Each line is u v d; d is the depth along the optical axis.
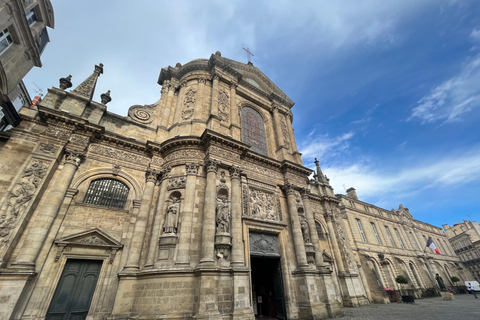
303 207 22.11
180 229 14.70
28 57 23.06
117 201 16.22
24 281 10.88
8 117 19.86
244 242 16.75
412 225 49.81
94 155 16.66
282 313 17.02
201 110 21.11
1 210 11.84
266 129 26.52
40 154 14.13
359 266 30.88
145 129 20.41
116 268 14.06
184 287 12.86
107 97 19.78
